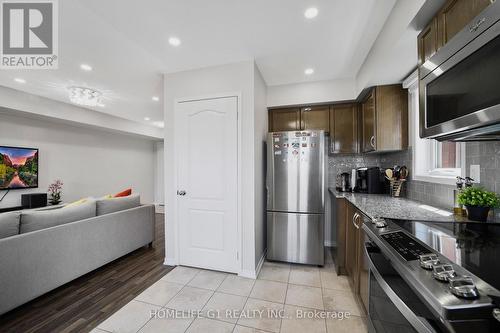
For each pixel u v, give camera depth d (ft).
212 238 8.07
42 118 12.53
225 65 7.84
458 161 5.09
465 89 2.91
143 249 10.51
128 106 13.46
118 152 18.71
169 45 6.70
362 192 8.84
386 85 7.50
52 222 6.73
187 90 8.29
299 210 8.45
